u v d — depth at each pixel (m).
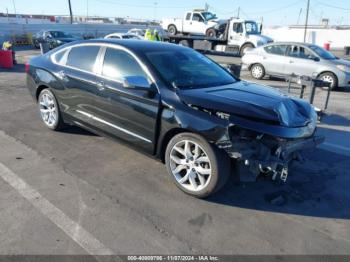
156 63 4.10
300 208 3.58
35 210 3.28
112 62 4.43
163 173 4.21
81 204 3.43
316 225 3.29
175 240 2.95
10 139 5.15
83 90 4.73
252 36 21.48
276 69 12.61
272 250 2.88
